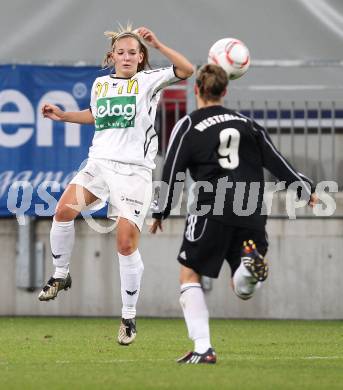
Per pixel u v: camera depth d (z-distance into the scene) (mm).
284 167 27172
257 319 48062
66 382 24531
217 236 26750
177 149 26953
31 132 48312
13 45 49500
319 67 48375
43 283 48812
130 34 32094
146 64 32812
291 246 48250
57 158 48312
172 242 48500
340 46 49438
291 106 48562
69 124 48219
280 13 49500
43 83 48344
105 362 29484
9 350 33406
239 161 26938
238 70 29188
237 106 48875
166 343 36344
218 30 49438
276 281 48219
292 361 29938
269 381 24672
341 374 26406
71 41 49562
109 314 48594
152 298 48531
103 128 32062
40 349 33781
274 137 48719
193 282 27250
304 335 40062
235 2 49531
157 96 32312
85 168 32156
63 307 48750
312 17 49438
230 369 26984
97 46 49594
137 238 31984
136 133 31922
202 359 27562
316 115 48594
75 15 49625
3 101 48281
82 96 48312
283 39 49500
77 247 48625
